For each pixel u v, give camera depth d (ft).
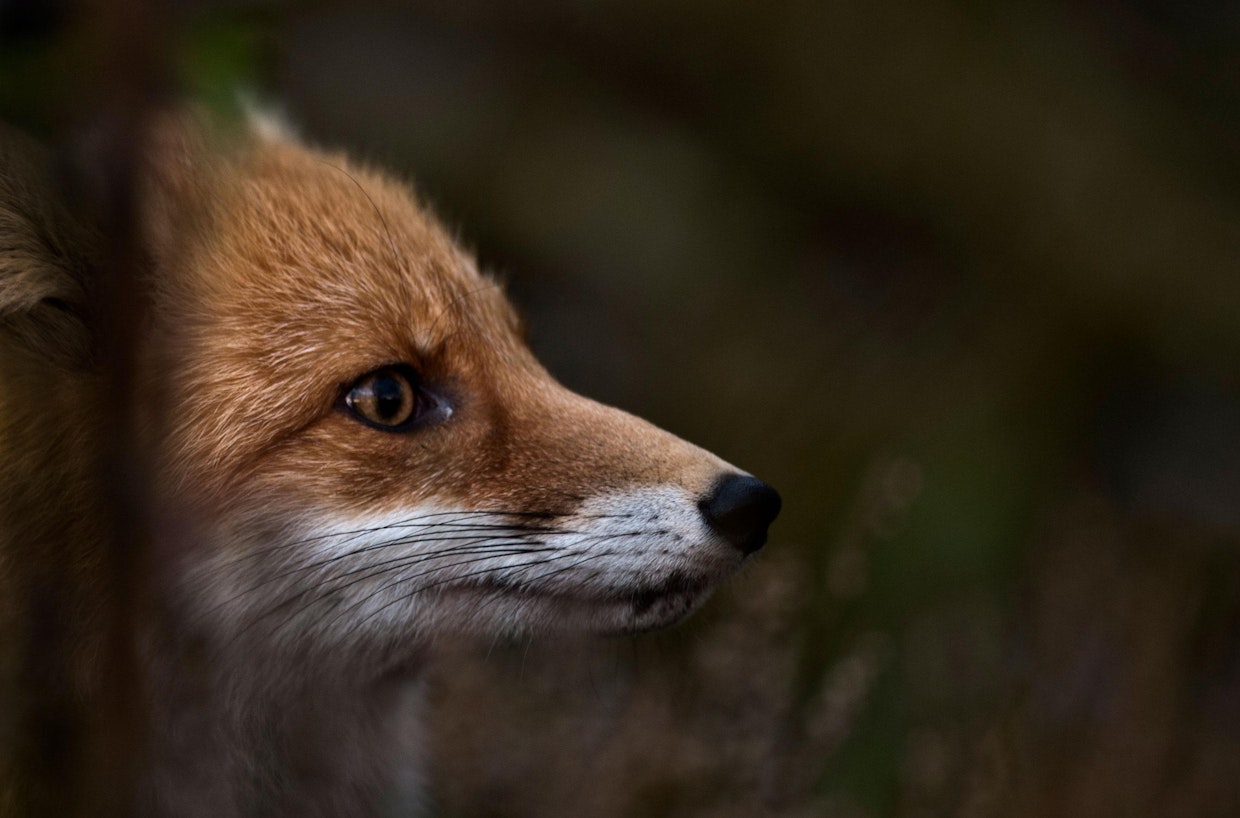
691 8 42.27
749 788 23.34
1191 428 37.70
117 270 10.03
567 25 42.60
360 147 37.58
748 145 42.75
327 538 16.87
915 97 41.65
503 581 17.85
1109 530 30.66
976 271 40.01
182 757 16.55
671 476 18.21
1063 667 26.84
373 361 17.58
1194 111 45.34
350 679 18.12
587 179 40.55
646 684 24.50
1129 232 39.88
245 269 17.28
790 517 32.01
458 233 22.45
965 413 34.17
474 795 23.82
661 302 39.50
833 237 41.96
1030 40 44.14
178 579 15.64
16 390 15.14
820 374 36.47
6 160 15.29
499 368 19.27
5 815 14.58
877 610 27.58
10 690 14.35
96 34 9.36
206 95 16.99
